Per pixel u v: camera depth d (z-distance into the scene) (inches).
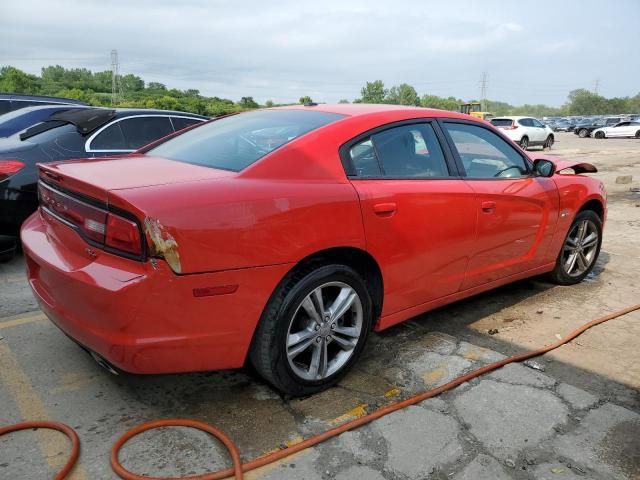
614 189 442.6
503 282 154.6
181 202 87.5
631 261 222.2
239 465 86.8
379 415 102.7
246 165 104.7
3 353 125.1
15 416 100.7
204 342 91.5
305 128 116.7
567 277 184.4
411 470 88.7
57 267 94.4
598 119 1957.4
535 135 983.6
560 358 131.0
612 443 97.7
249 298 93.7
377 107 132.3
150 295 85.0
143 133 230.7
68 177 96.9
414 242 120.0
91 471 86.2
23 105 382.6
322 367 109.1
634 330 148.8
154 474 85.7
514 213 146.9
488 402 109.3
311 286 102.0
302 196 100.1
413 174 124.4
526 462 91.7
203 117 259.6
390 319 123.7
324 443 94.7
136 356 87.1
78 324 92.5
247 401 108.3
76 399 107.0
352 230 106.2
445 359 128.0
